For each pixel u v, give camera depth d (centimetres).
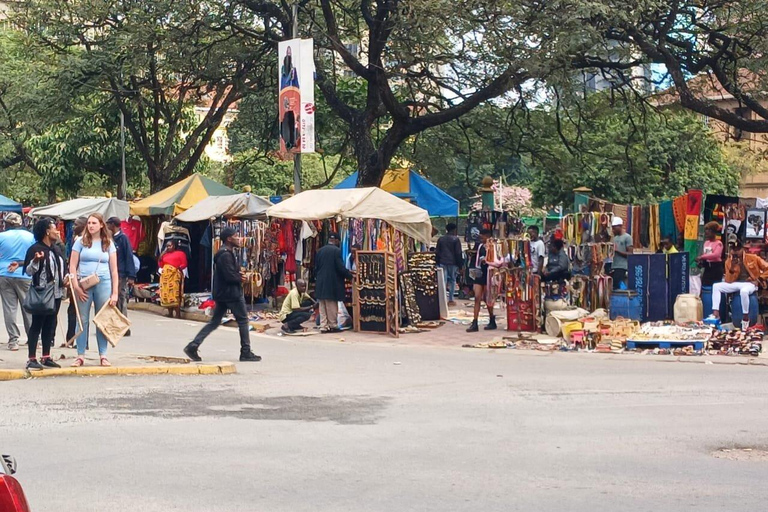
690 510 612
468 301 2497
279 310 2134
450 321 1939
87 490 648
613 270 1770
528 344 1574
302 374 1235
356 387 1120
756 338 1475
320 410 957
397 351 1539
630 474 705
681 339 1491
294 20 2139
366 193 1853
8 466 375
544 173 3866
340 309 1833
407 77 2512
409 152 3108
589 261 1742
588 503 625
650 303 1684
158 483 668
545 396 1060
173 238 2158
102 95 3544
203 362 1302
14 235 1396
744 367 1332
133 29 2547
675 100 2581
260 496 636
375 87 2455
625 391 1099
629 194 3625
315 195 1922
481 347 1573
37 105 3028
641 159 2886
